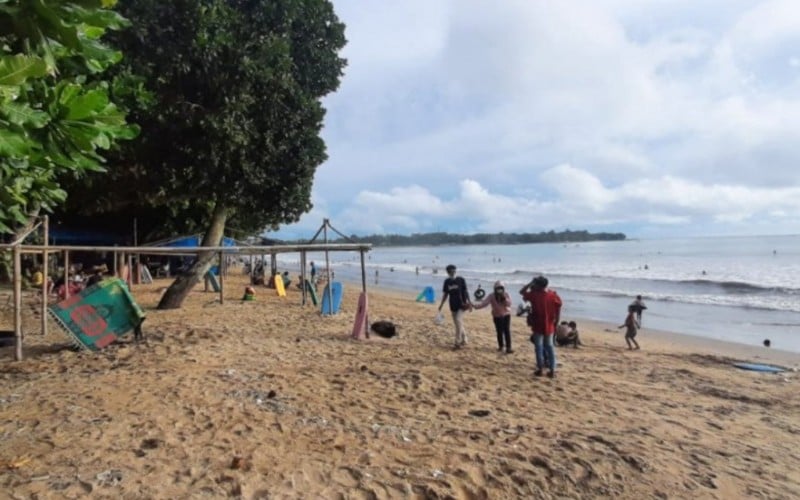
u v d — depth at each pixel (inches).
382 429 222.5
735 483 187.8
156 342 393.4
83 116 103.2
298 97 603.8
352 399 266.2
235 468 174.7
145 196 679.1
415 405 262.4
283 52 569.3
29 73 85.8
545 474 182.9
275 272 1067.3
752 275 1601.9
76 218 1177.4
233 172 591.2
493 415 251.0
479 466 186.5
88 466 170.7
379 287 1505.9
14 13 91.0
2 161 109.9
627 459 199.6
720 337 692.1
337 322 569.6
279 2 590.2
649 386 346.0
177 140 553.3
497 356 418.0
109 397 249.4
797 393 348.2
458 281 456.4
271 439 203.5
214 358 347.6
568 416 257.0
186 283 647.1
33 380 281.9
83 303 370.3
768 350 590.2
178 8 508.1
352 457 190.7
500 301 436.8
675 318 871.7
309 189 680.4
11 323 510.0
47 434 198.4
